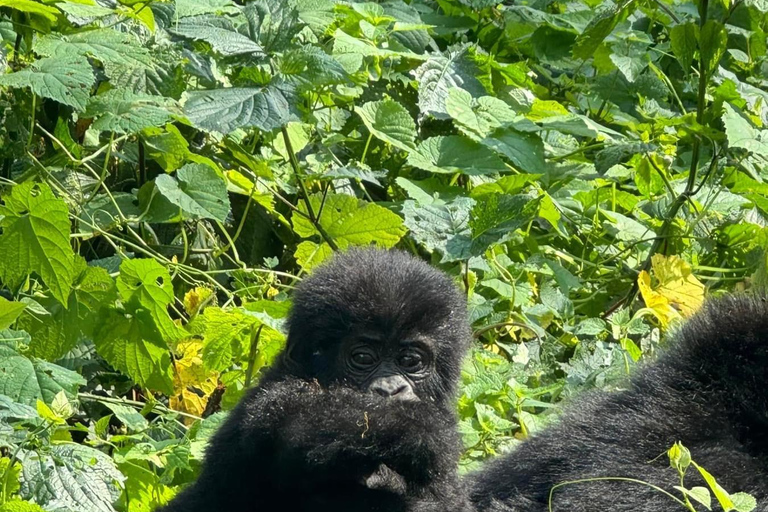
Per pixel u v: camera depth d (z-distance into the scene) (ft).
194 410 30.68
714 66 36.11
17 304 25.52
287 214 36.22
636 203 38.01
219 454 23.29
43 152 33.99
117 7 33.01
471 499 23.84
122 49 30.83
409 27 38.24
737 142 33.58
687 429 22.11
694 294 32.99
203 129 30.25
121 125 30.30
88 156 33.55
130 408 28.14
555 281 34.71
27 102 32.76
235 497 22.86
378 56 37.29
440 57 38.04
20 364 25.66
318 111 37.19
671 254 36.42
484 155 35.47
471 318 31.45
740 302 23.68
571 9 45.80
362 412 22.02
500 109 36.50
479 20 44.29
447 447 22.61
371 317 25.20
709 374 22.84
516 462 23.84
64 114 33.71
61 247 27.43
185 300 31.89
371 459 21.67
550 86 45.19
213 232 35.04
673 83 45.37
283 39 32.22
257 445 22.34
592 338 33.27
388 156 37.83
